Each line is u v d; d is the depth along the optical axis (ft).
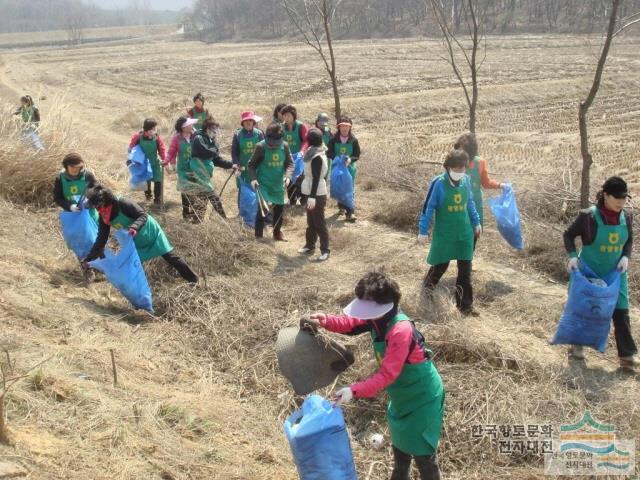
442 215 22.80
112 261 21.49
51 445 13.23
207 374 18.88
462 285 23.45
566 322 19.69
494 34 219.00
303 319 13.53
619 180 18.22
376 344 12.92
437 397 13.01
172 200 40.29
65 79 161.68
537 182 36.17
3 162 33.83
